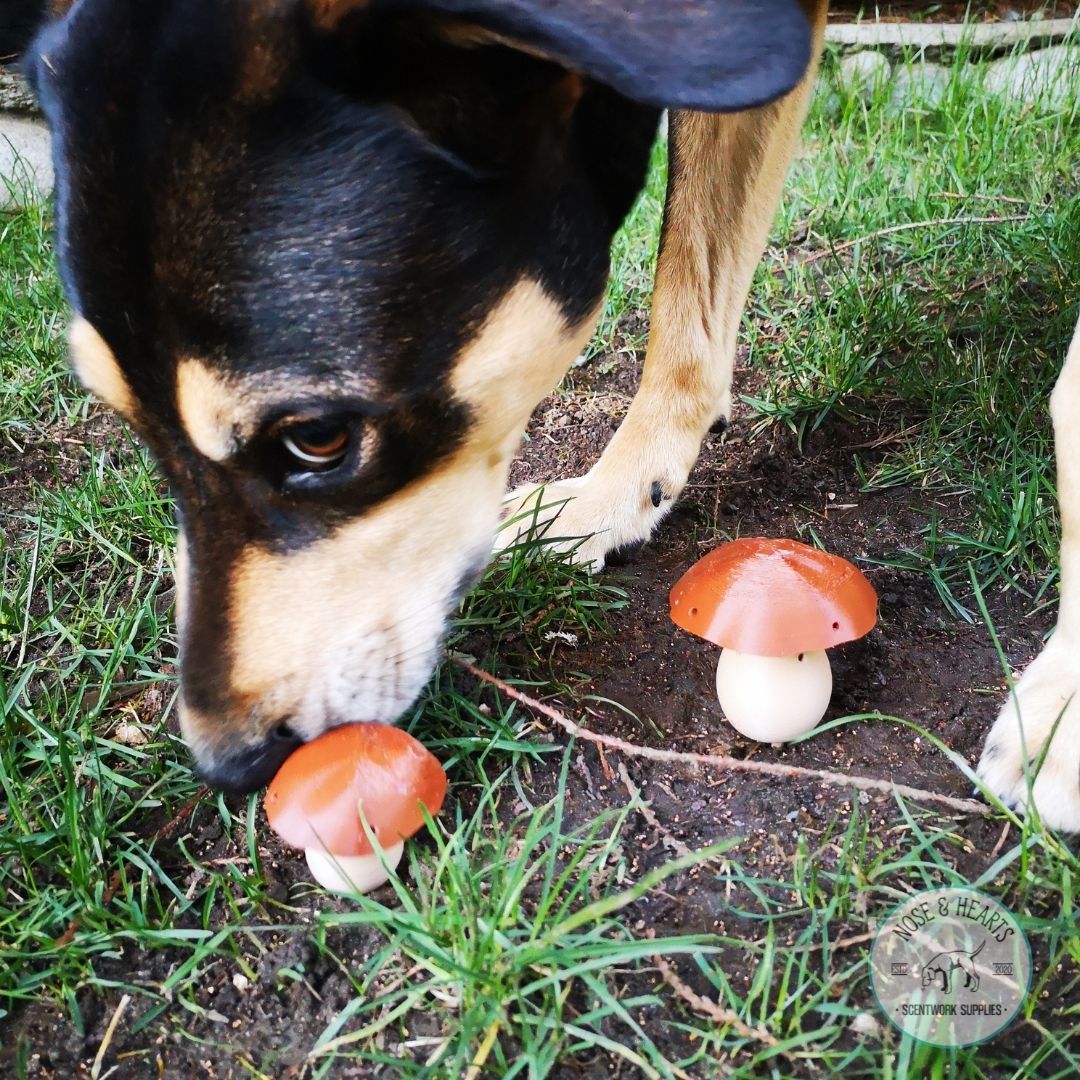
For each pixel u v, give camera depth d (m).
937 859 0.32
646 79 0.26
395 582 0.35
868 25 0.94
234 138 0.30
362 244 0.30
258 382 0.30
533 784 0.36
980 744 0.36
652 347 0.48
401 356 0.32
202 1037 0.30
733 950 0.30
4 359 0.64
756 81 0.26
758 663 0.35
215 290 0.30
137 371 0.32
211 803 0.36
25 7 0.39
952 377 0.55
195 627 0.34
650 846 0.34
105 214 0.30
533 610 0.43
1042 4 0.98
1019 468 0.49
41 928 0.33
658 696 0.39
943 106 0.85
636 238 0.73
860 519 0.48
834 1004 0.29
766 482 0.51
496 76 0.31
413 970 0.30
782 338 0.61
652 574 0.46
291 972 0.31
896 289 0.63
